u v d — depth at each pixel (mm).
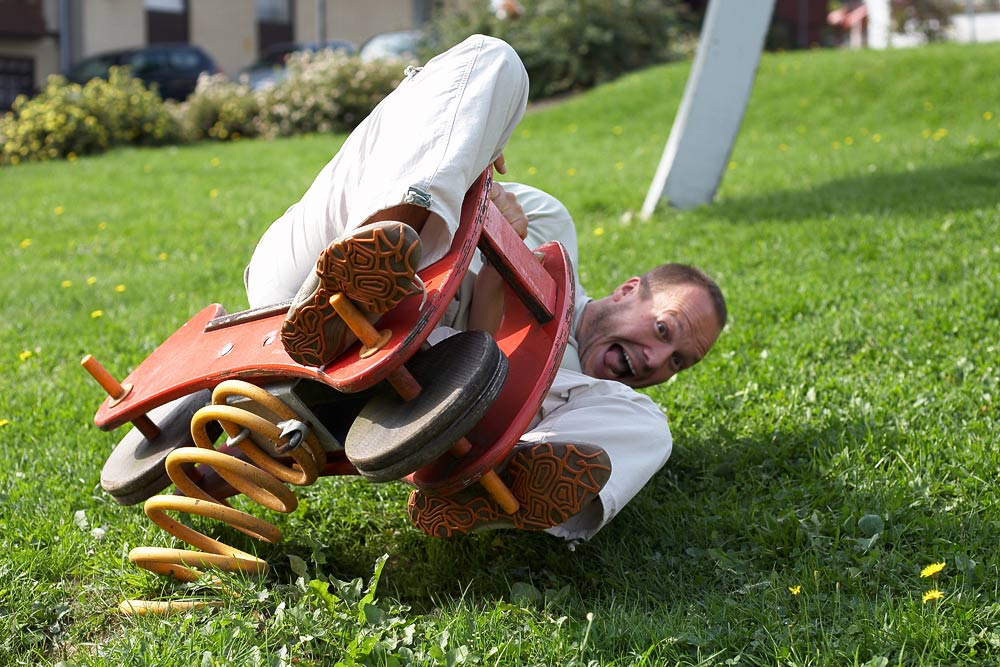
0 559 2820
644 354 3055
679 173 7816
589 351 3139
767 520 2809
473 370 2143
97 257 7758
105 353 4941
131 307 5965
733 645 2289
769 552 2695
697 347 3090
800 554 2682
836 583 2504
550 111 15898
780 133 12477
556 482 2410
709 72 7676
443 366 2207
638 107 15266
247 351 2447
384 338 2121
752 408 3689
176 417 2842
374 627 2396
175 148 16281
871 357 4152
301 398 2512
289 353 2188
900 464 3154
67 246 8188
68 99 16578
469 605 2613
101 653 2385
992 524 2729
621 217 7895
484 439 2363
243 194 10273
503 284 2809
